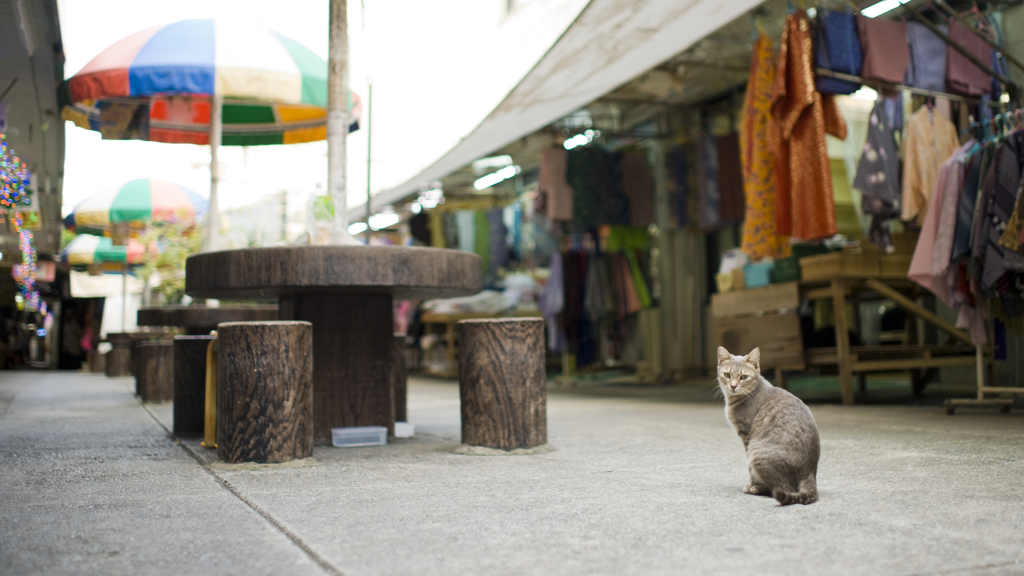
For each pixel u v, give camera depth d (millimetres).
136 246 11914
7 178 4887
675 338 9570
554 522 2027
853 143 7066
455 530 1946
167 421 4914
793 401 2402
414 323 13016
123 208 9102
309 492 2482
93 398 6961
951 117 5750
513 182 12266
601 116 10172
